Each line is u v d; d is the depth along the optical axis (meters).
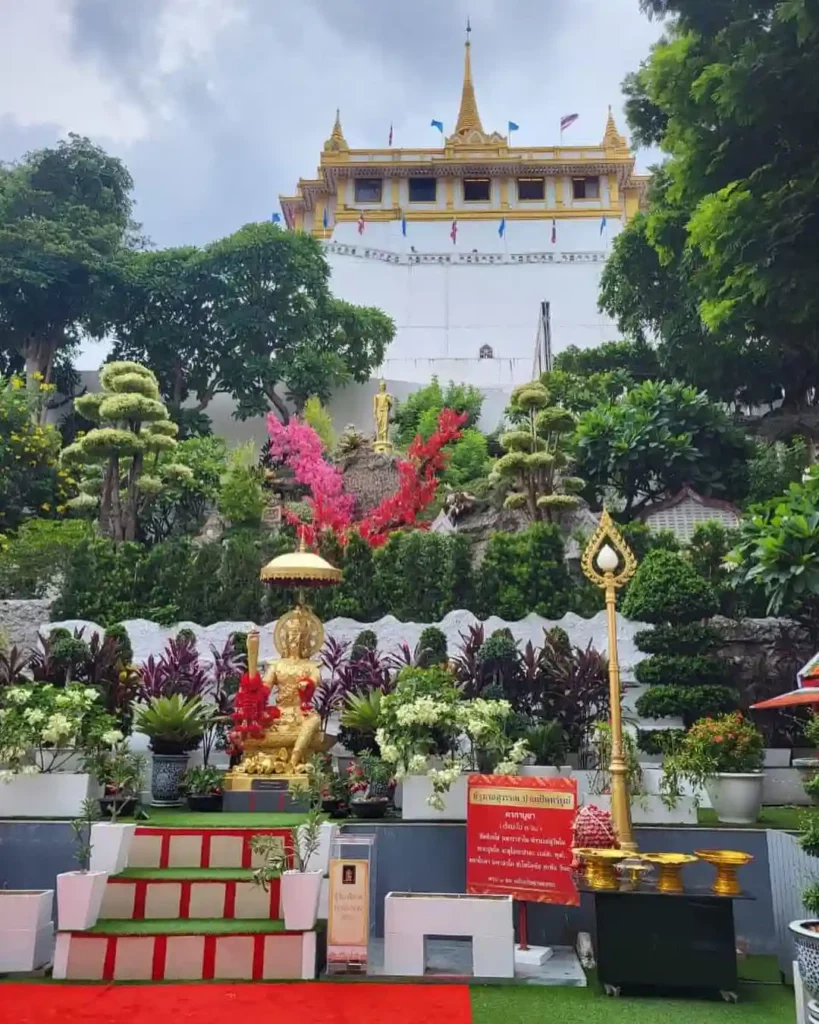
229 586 12.50
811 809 7.65
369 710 8.16
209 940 5.09
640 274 20.98
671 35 13.36
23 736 6.74
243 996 4.70
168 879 5.53
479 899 5.23
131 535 15.04
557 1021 4.44
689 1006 4.73
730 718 7.26
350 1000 4.67
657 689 9.31
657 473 16.59
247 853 5.95
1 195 25.36
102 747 7.14
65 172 27.31
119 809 6.62
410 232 37.28
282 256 26.31
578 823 5.45
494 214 37.28
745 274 11.84
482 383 31.86
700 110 12.19
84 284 25.03
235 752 8.36
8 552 13.55
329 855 5.53
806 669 6.69
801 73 10.66
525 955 5.49
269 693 8.25
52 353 25.84
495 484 16.64
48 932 5.39
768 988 5.12
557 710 8.57
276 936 5.12
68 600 12.33
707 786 6.99
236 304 26.50
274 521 17.91
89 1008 4.46
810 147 11.70
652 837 6.32
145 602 12.45
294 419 20.02
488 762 7.01
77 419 25.08
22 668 9.34
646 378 23.08
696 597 9.66
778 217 11.34
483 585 12.34
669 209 17.61
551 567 12.38
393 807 7.11
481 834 5.79
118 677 9.24
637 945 4.93
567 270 36.22
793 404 19.92
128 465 17.02
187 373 27.25
